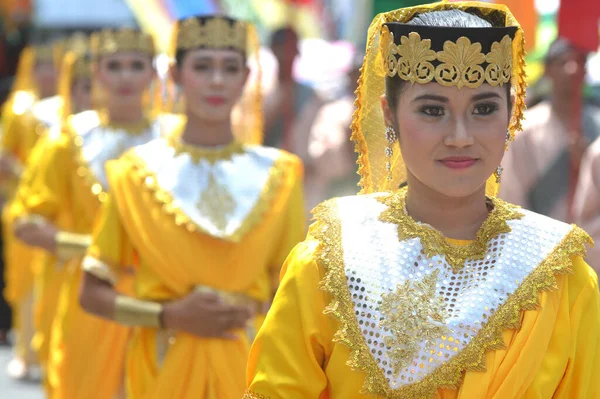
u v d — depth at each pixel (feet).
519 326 16.61
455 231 17.61
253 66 32.17
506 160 41.68
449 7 18.03
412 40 16.84
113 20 82.99
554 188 41.47
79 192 38.01
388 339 16.70
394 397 16.53
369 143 18.98
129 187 28.25
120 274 28.37
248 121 31.65
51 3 82.53
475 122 16.80
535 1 40.96
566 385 16.83
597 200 38.65
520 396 16.44
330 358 17.10
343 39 73.46
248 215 28.09
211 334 27.04
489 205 18.11
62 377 35.73
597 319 16.98
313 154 47.98
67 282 37.40
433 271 17.08
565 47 41.65
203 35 28.84
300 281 17.44
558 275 17.01
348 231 17.67
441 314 16.75
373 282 17.07
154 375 27.61
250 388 17.47
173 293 27.73
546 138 41.60
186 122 29.14
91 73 48.62
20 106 58.54
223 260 27.68
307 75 65.51
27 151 56.90
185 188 28.14
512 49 17.52
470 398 16.30
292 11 65.41
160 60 40.47
